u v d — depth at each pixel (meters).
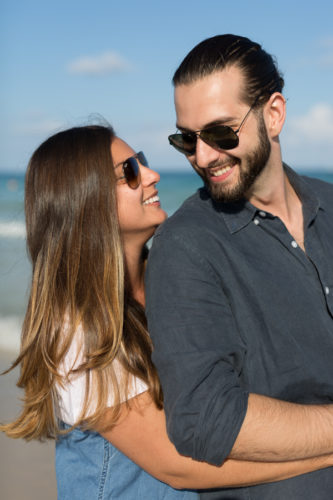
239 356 1.75
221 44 1.92
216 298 1.76
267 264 1.86
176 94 1.94
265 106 1.95
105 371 1.76
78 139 2.02
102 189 1.97
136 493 1.84
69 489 1.90
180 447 1.63
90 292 1.88
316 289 1.90
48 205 1.99
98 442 1.86
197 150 1.90
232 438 1.57
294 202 2.09
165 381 1.67
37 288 1.97
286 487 1.77
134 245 2.20
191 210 1.91
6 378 6.28
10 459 4.43
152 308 1.75
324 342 1.85
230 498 1.84
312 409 1.67
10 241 15.24
